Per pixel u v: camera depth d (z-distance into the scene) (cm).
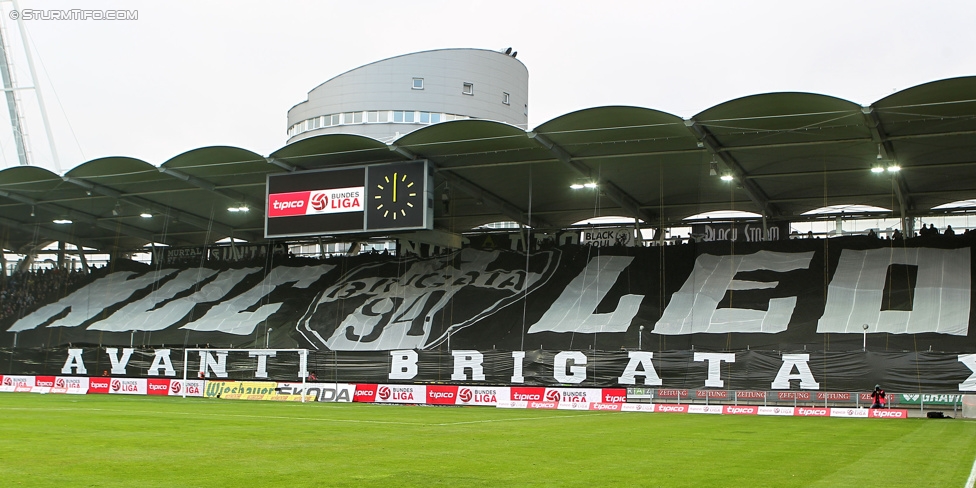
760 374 3691
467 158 4312
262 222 6106
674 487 1205
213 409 3281
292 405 3788
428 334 4884
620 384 3966
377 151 4266
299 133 8006
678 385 3847
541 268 5269
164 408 3294
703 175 4541
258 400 4334
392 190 4256
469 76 7831
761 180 4575
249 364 4659
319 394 4244
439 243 5800
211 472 1305
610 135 3834
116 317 5784
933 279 4356
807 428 2522
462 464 1449
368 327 5075
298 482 1207
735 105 3347
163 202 5453
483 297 5109
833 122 3531
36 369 5209
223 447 1706
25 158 5772
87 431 2062
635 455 1634
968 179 4469
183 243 7119
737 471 1396
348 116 7675
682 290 4772
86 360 5097
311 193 4425
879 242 4709
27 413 2806
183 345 5172
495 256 5503
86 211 5869
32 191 5244
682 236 5425
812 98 3247
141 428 2197
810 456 1652
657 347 4366
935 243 4591
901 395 3384
